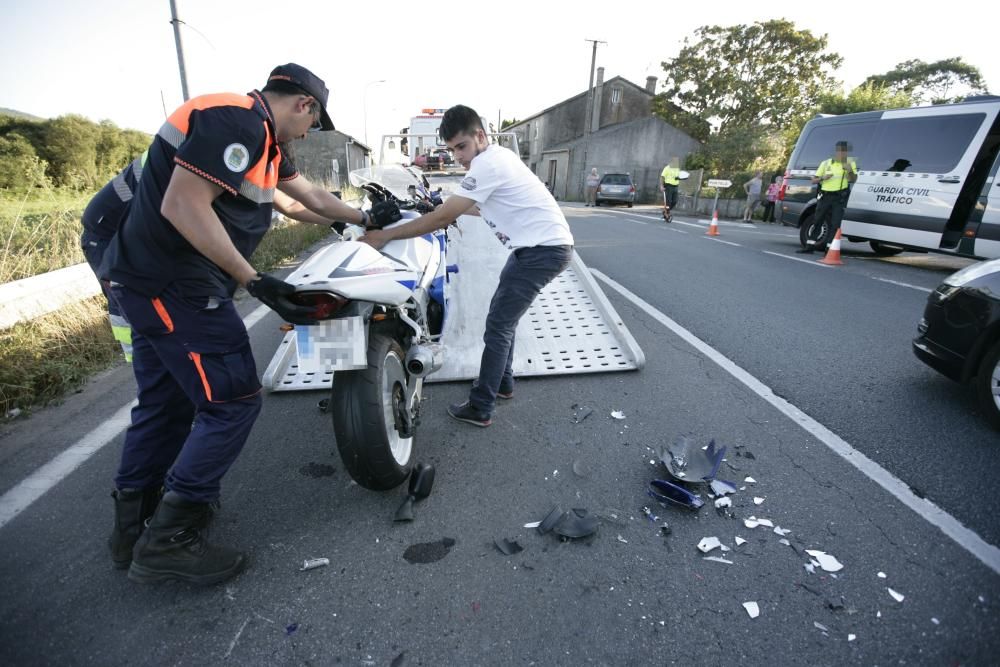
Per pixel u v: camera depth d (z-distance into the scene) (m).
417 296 2.81
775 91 34.16
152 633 1.89
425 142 10.43
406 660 1.77
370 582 2.11
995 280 3.27
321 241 10.73
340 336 2.19
